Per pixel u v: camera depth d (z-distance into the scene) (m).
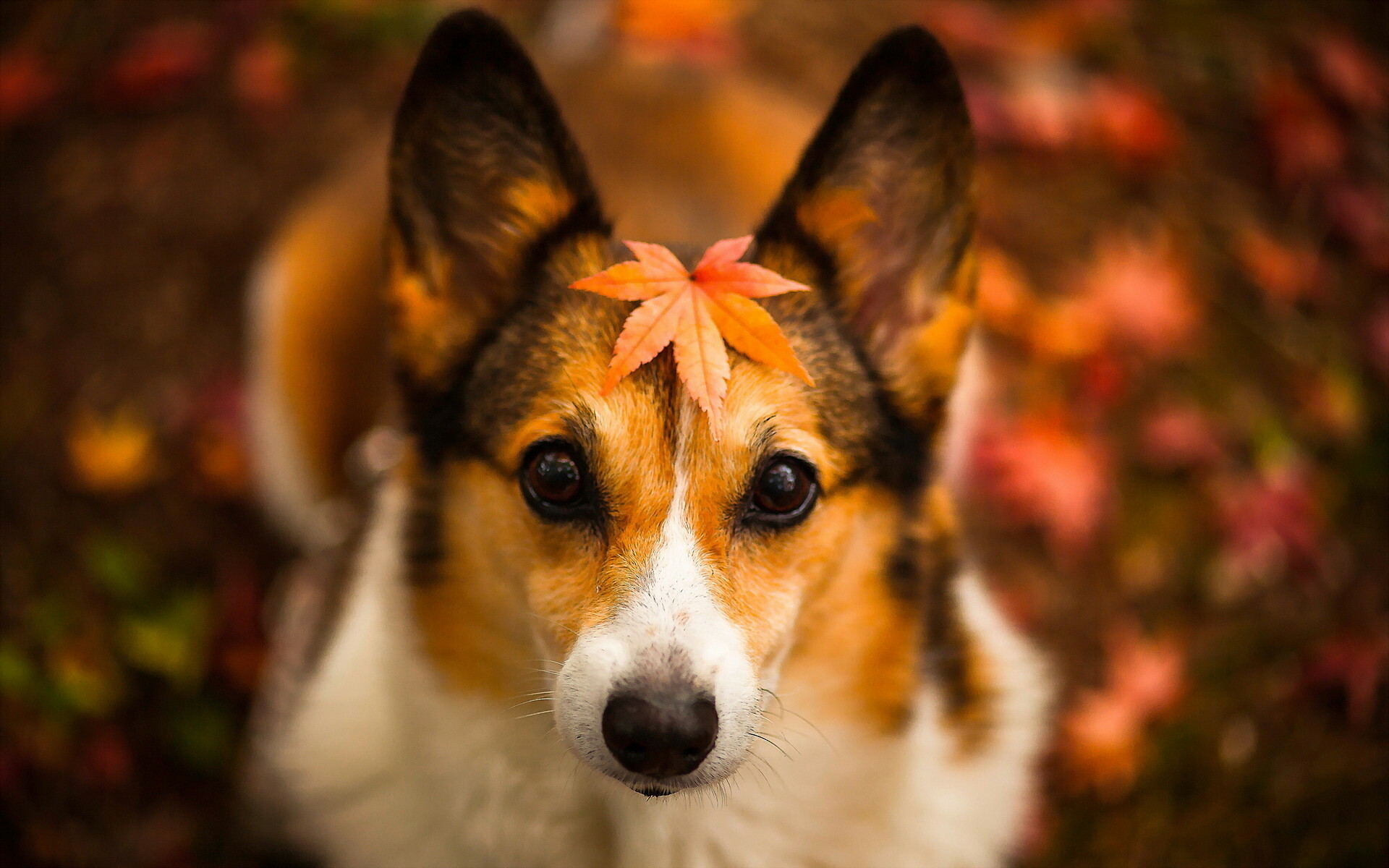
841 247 2.29
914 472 2.37
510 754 2.32
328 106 4.73
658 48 4.46
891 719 2.38
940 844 2.53
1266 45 5.16
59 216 4.50
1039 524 3.97
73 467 4.04
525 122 2.25
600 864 2.46
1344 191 4.71
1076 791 3.60
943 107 2.21
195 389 4.22
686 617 1.90
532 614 2.11
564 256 2.29
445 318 2.37
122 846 3.53
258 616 3.91
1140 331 4.31
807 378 1.92
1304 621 3.91
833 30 5.02
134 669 3.77
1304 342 4.44
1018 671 2.77
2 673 3.61
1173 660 3.77
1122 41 5.11
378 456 3.51
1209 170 4.82
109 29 4.95
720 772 1.92
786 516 2.10
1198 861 3.54
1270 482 4.09
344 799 2.62
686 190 3.35
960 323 2.34
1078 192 4.70
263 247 4.46
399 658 2.39
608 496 2.02
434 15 4.90
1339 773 3.66
